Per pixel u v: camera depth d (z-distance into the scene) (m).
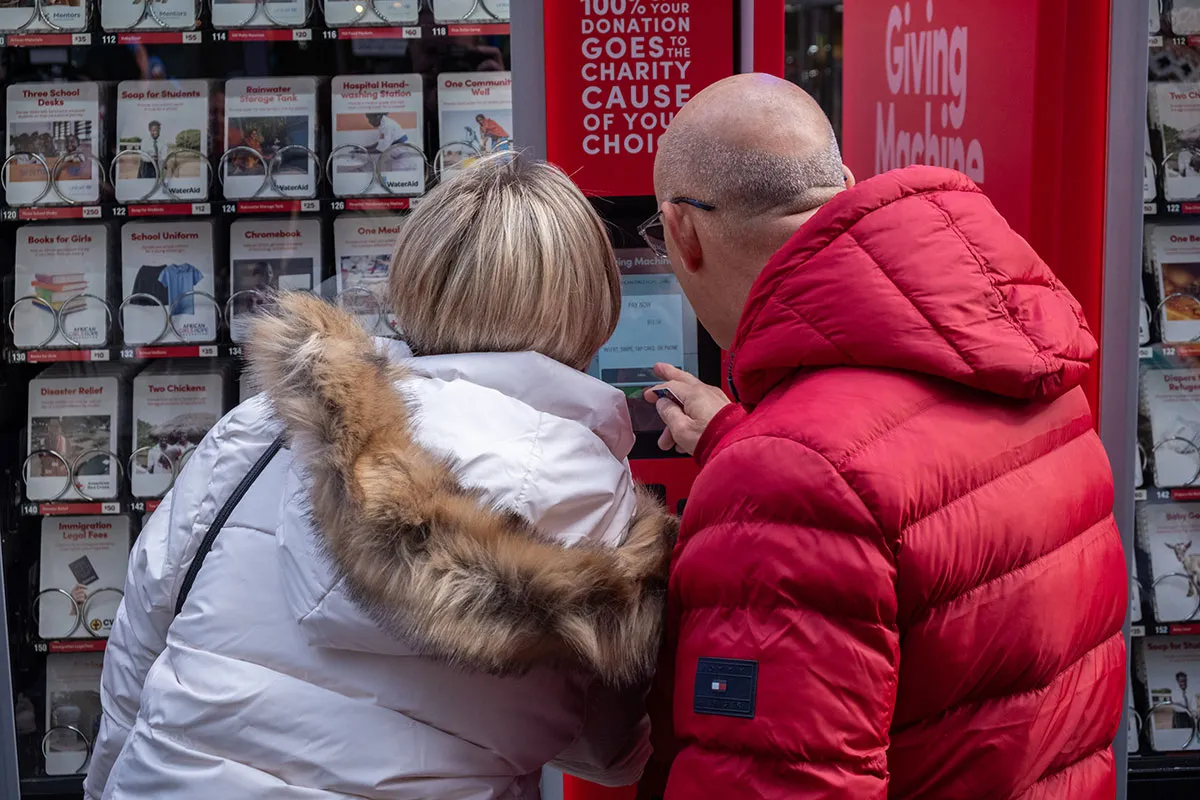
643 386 2.19
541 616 0.94
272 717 0.97
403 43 2.49
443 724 1.00
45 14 2.34
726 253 1.25
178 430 2.57
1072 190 1.89
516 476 0.99
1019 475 1.04
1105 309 1.94
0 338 2.50
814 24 3.85
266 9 2.32
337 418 0.96
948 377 1.00
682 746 1.03
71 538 2.60
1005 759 1.01
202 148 2.47
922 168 1.09
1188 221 2.52
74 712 2.62
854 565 0.92
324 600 0.95
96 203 2.46
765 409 1.04
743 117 1.22
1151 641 2.62
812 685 0.91
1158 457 2.49
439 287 1.11
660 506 1.15
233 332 2.51
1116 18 1.82
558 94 2.11
